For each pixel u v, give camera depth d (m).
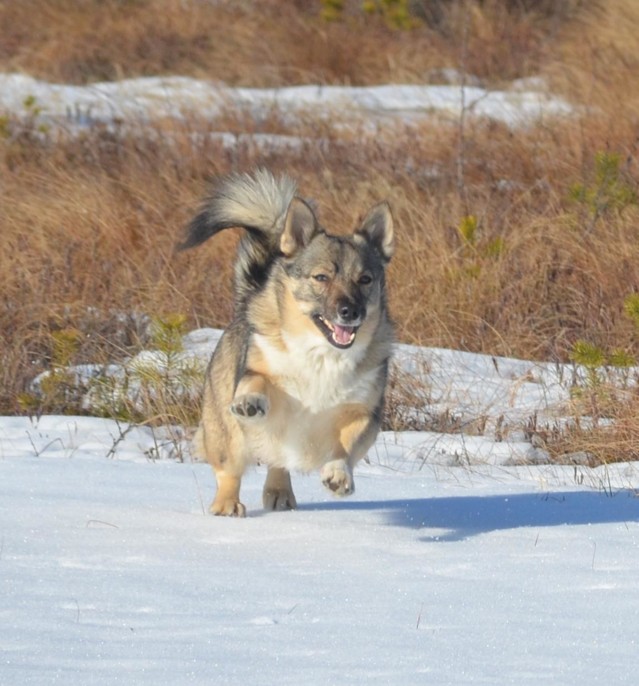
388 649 14.98
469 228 43.25
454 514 23.53
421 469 28.81
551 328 41.09
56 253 43.31
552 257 43.53
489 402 35.06
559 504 24.56
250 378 22.69
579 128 58.75
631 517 23.38
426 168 56.44
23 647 14.91
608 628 15.91
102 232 45.62
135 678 13.86
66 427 32.25
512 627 15.96
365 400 22.97
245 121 68.94
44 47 91.94
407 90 81.62
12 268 41.78
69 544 20.08
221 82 84.31
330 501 25.00
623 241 43.59
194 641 15.26
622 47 75.19
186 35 94.00
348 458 22.45
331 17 97.75
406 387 35.09
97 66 90.12
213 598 17.27
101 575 18.33
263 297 23.58
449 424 33.19
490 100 75.00
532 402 35.19
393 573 18.84
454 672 14.16
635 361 35.91
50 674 13.94
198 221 26.09
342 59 88.56
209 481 26.00
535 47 88.69
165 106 71.94
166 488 25.08
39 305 39.09
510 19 94.81
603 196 45.81
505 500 24.84
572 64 75.81
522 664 14.45
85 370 36.28
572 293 42.16
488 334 40.69
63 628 15.70
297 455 23.36
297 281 23.00
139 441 31.09
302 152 60.00
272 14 99.50
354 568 19.16
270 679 13.88
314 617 16.42
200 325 40.97
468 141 60.09
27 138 61.25
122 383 34.88
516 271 42.91
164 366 35.34
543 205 49.12
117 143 60.16
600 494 25.72
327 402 22.88
